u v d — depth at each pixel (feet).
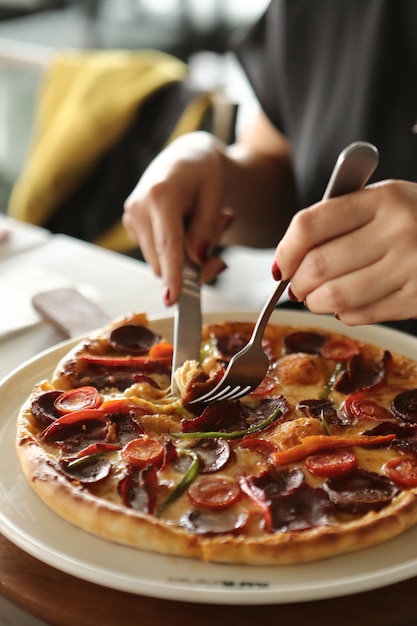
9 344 2.86
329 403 2.32
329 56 4.00
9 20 9.99
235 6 10.21
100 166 5.13
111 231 5.13
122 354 2.54
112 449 2.07
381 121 3.76
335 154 3.92
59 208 5.22
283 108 4.32
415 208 2.12
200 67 9.96
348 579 1.72
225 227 3.23
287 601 1.67
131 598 1.81
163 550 1.81
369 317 2.20
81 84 5.27
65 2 10.51
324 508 1.89
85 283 3.34
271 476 1.99
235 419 2.21
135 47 9.53
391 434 2.15
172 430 2.18
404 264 2.11
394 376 2.48
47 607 1.79
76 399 2.24
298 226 2.15
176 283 2.72
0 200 5.90
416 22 3.67
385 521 1.85
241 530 1.85
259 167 4.23
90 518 1.86
